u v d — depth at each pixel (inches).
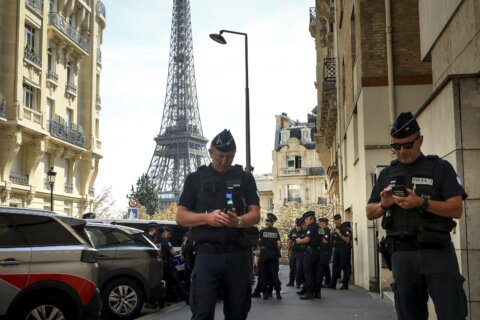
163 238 563.2
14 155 1405.0
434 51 405.4
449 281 176.7
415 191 183.0
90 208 1932.8
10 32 1398.9
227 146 197.3
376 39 616.7
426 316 187.0
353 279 816.9
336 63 993.5
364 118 612.4
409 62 606.2
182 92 5393.7
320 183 3627.0
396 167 191.5
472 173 261.6
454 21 347.6
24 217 311.4
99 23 2021.4
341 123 973.8
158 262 480.4
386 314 434.3
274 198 3713.1
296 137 3747.5
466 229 258.8
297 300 557.3
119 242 469.7
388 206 183.8
